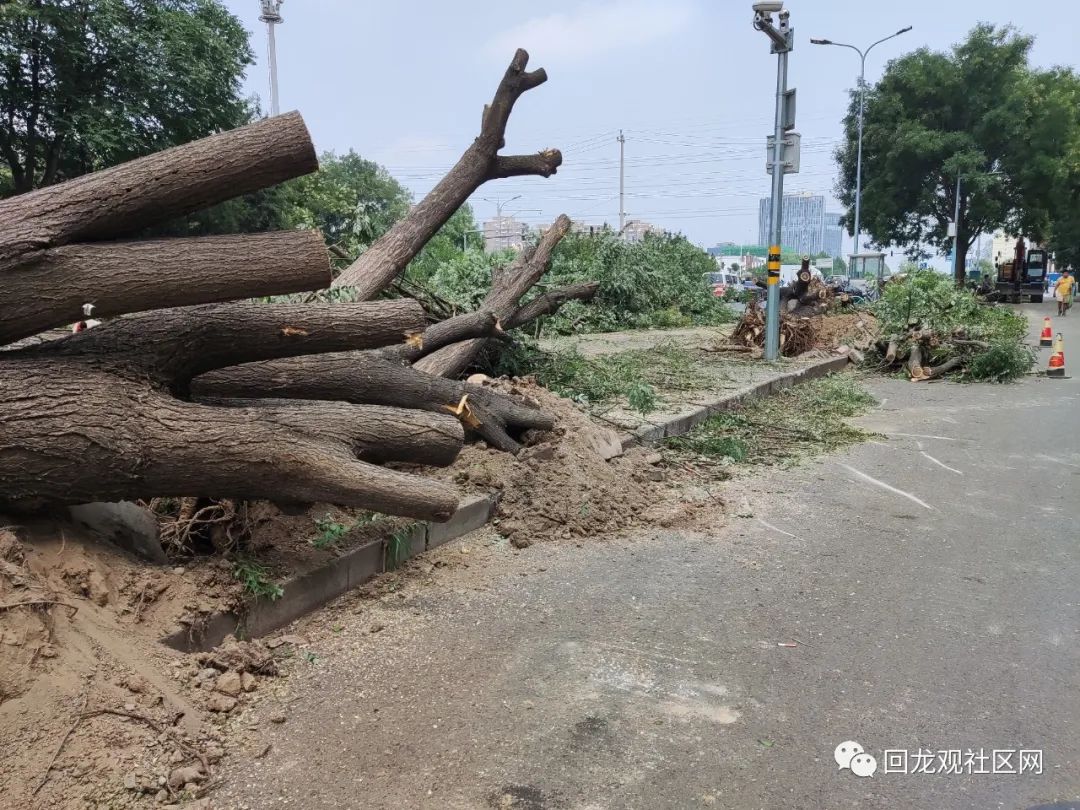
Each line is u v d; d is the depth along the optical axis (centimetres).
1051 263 6372
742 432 777
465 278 1451
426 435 390
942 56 3625
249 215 2319
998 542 482
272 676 312
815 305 1661
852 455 708
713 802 245
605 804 243
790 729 284
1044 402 999
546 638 351
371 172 4775
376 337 360
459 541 467
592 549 466
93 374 308
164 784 242
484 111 682
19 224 292
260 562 367
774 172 1225
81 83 1850
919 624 368
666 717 291
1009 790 251
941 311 1370
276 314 343
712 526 509
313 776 253
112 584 307
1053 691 309
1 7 1571
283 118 327
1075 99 3938
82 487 305
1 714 242
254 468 325
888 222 3916
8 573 271
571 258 1869
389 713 289
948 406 976
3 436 287
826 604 391
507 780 253
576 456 537
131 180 309
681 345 1433
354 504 349
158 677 281
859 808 243
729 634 357
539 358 873
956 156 3459
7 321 295
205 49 1984
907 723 288
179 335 329
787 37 1195
